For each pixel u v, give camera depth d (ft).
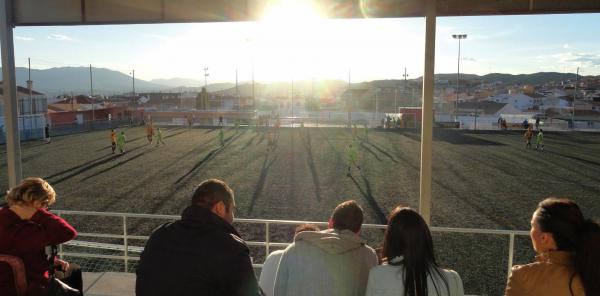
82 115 185.57
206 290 7.58
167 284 7.64
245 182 59.62
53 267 10.43
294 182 59.77
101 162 77.61
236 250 7.73
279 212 43.93
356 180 61.36
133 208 45.37
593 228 7.13
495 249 31.76
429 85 16.75
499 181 61.72
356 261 8.53
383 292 7.80
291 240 34.09
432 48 16.87
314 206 46.44
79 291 11.32
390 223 8.01
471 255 30.48
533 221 7.67
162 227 8.34
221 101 372.17
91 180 60.75
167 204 47.11
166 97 423.23
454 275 8.05
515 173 68.28
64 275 11.10
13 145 19.45
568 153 93.25
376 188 55.93
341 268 8.36
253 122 189.78
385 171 68.95
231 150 95.61
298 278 8.39
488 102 362.53
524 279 7.43
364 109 393.09
